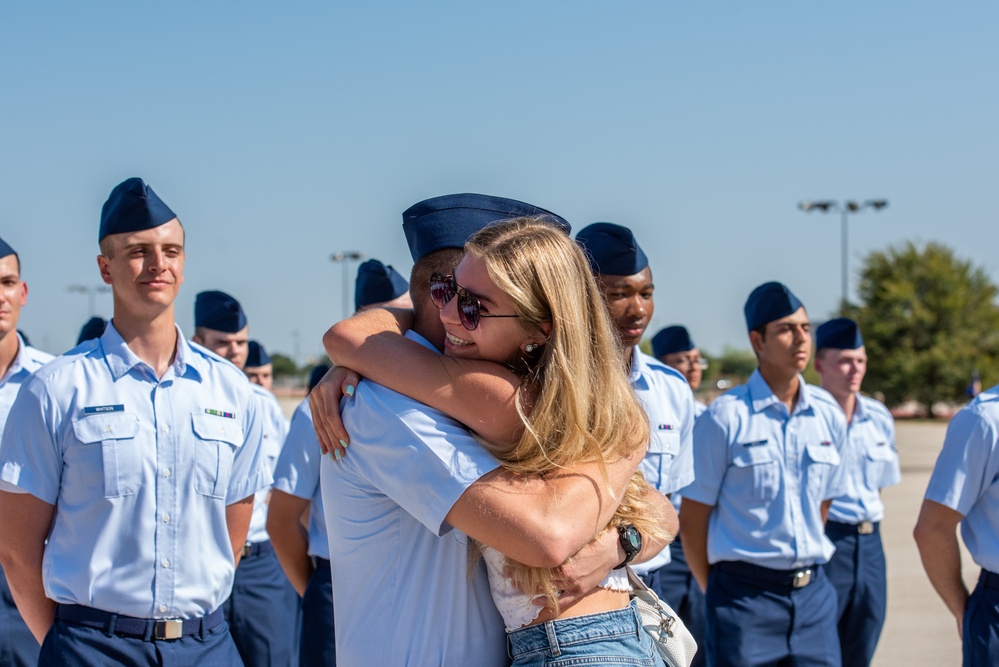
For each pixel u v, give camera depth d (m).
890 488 15.85
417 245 2.39
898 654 6.71
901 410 49.34
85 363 3.28
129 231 3.28
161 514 3.26
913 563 9.77
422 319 2.37
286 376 80.62
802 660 4.69
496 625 2.21
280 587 5.36
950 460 3.85
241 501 3.65
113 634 3.16
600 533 2.16
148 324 3.36
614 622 2.15
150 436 3.27
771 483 4.73
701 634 5.91
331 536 2.30
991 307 47.88
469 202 2.42
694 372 7.99
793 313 4.89
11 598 4.32
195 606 3.30
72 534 3.18
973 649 3.78
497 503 2.00
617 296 3.96
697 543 4.92
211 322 6.32
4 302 4.41
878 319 47.72
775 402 4.86
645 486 2.37
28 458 3.14
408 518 2.17
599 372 2.15
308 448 4.50
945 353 45.88
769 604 4.69
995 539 3.77
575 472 2.07
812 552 4.69
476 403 2.09
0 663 4.28
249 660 5.23
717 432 4.82
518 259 2.09
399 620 2.16
